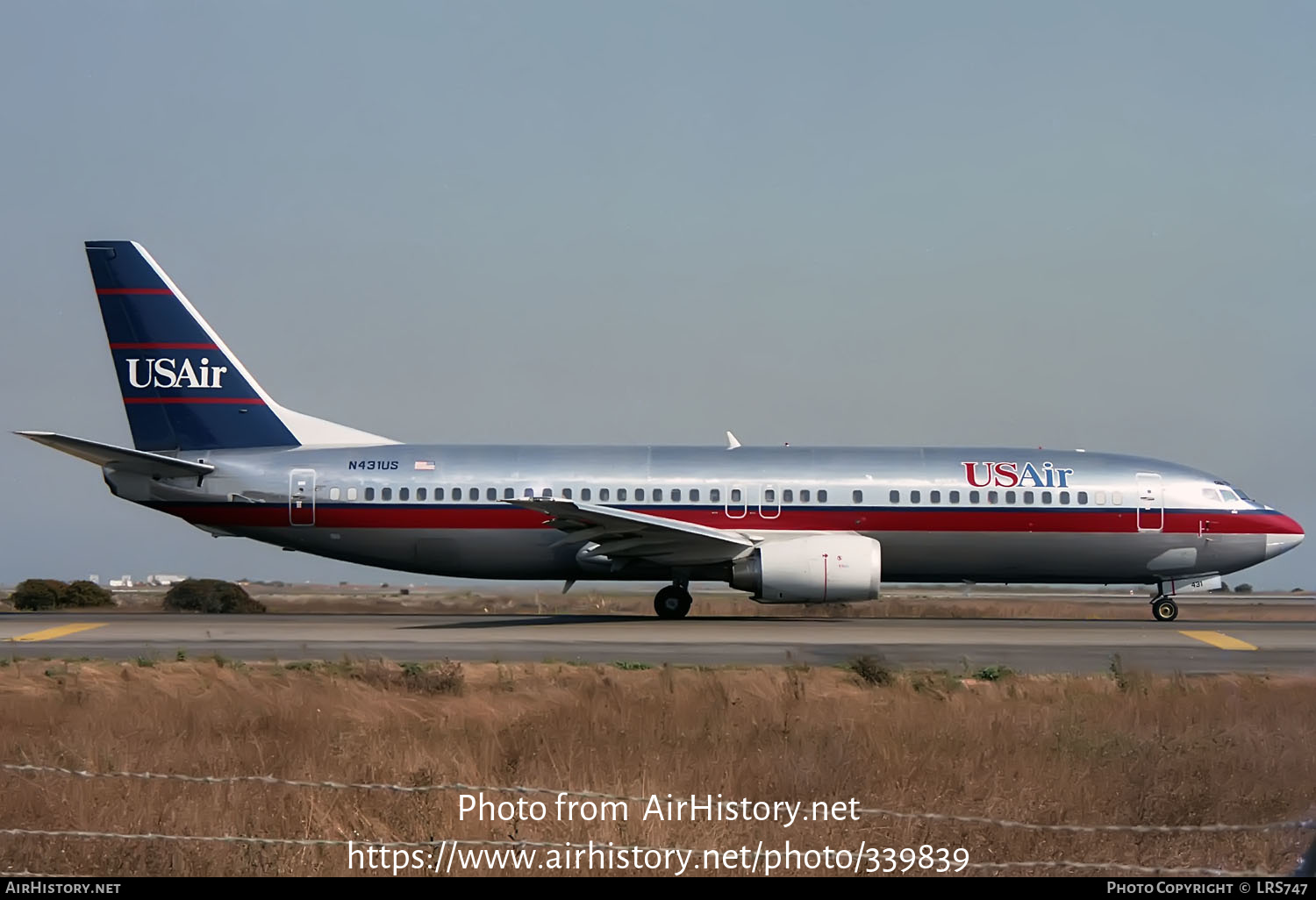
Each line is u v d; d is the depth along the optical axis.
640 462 85.31
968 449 88.25
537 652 61.62
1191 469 88.31
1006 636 72.44
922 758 34.91
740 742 36.97
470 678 51.97
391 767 32.66
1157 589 91.38
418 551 84.38
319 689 46.38
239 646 63.44
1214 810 30.47
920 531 84.88
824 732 37.56
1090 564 86.56
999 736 38.09
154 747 35.69
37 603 108.06
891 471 85.62
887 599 128.75
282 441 86.62
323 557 85.88
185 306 86.56
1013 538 85.31
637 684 49.91
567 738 36.47
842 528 84.56
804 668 55.22
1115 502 85.75
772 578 80.31
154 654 59.09
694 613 97.94
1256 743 37.75
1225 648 66.75
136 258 86.50
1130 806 30.56
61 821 27.84
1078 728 39.34
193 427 86.38
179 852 26.03
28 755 34.47
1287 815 30.25
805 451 87.19
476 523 83.56
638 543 81.44
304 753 34.59
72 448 80.62
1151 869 25.39
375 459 84.94
